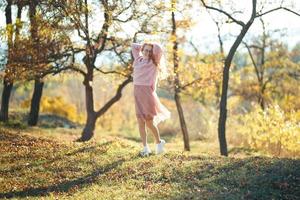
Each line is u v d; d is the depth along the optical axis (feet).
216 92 113.09
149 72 40.52
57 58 63.77
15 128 72.64
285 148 71.77
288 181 32.09
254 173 33.71
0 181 37.22
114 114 152.66
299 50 130.93
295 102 128.77
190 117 107.76
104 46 64.75
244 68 134.00
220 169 35.32
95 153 44.39
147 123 41.14
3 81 70.74
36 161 42.98
